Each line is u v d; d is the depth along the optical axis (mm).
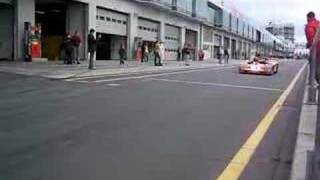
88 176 6113
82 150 7445
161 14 53188
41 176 6066
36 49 30172
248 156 7324
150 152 7434
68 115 10609
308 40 14055
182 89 17516
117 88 16906
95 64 32094
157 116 10883
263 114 11734
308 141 7680
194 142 8227
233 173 6383
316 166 4602
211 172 6410
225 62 59531
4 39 29609
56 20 37625
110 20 41375
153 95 15102
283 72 36594
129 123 9867
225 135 8914
